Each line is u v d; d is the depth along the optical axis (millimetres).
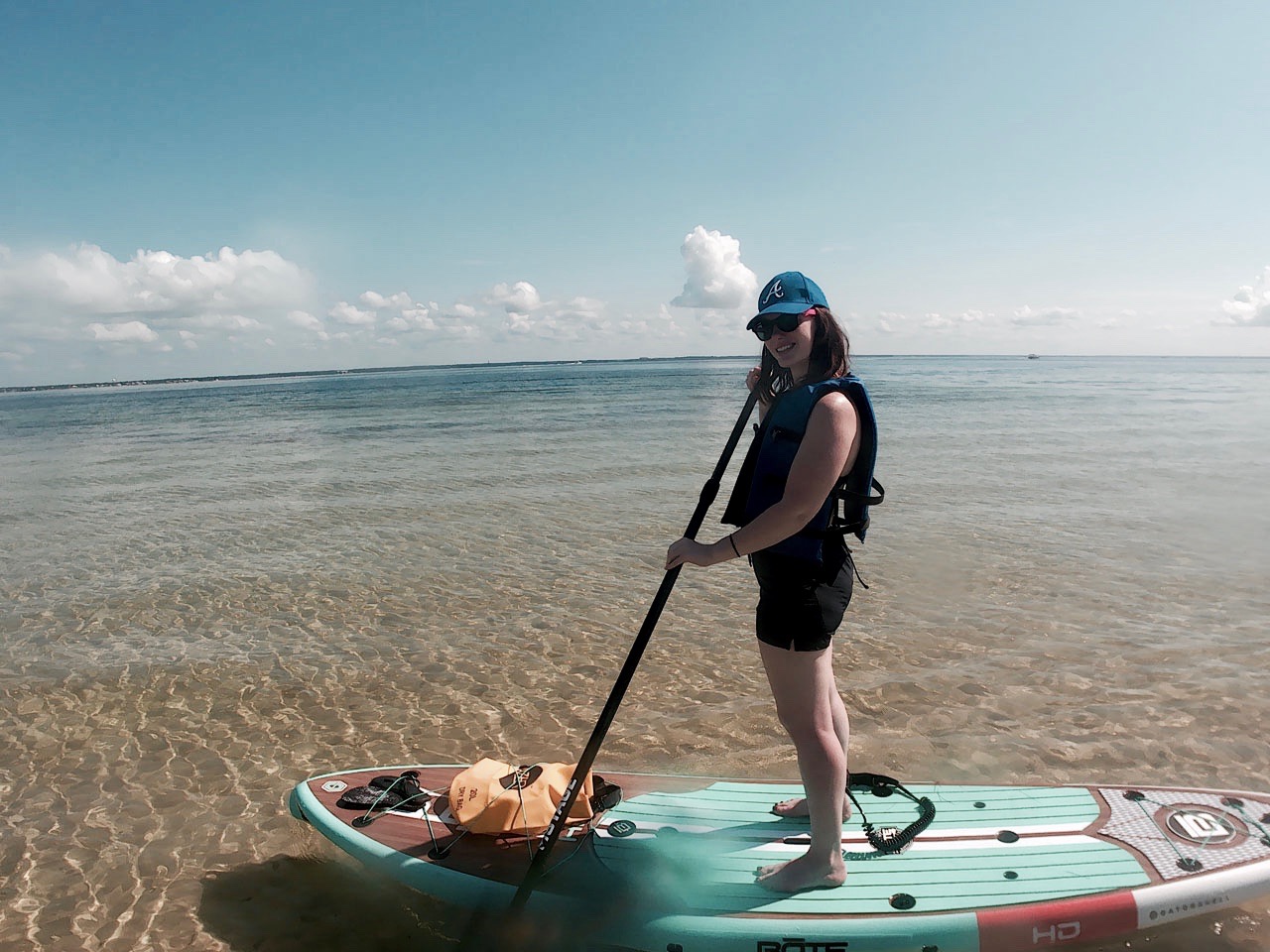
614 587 7477
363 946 2941
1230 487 11820
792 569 2475
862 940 2592
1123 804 3215
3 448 24734
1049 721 4660
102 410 51688
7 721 4910
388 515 10953
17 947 2945
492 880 2883
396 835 3176
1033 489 11820
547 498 11906
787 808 3174
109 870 3432
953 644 5848
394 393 59969
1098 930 2684
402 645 6109
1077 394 39438
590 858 2939
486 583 7645
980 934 2621
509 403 40281
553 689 5281
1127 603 6648
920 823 3043
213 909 3154
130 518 11336
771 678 2590
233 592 7512
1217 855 2922
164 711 5035
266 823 3789
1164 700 4867
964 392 41625
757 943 2598
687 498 11672
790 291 2471
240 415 38594
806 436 2340
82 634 6461
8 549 9531
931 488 11969
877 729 4621
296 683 5430
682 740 4586
